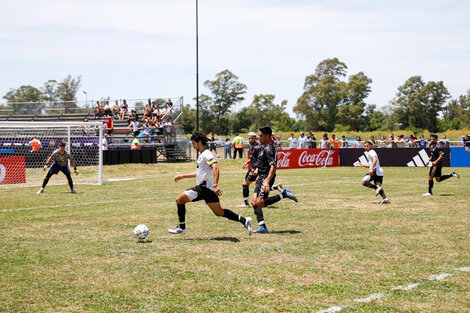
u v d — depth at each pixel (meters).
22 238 8.08
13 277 5.72
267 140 8.68
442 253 6.88
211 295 5.03
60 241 7.82
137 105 38.25
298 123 112.44
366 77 106.56
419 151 30.30
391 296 4.96
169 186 18.42
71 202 13.17
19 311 4.59
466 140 29.62
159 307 4.68
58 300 4.90
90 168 26.38
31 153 26.72
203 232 8.55
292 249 7.14
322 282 5.47
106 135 30.97
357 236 8.15
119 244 7.56
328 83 102.81
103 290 5.22
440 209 11.41
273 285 5.37
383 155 31.25
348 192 15.37
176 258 6.61
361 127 104.75
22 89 81.56
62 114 40.31
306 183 18.88
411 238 7.97
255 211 8.56
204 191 7.82
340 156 33.00
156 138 34.25
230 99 117.81
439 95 101.25
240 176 23.56
